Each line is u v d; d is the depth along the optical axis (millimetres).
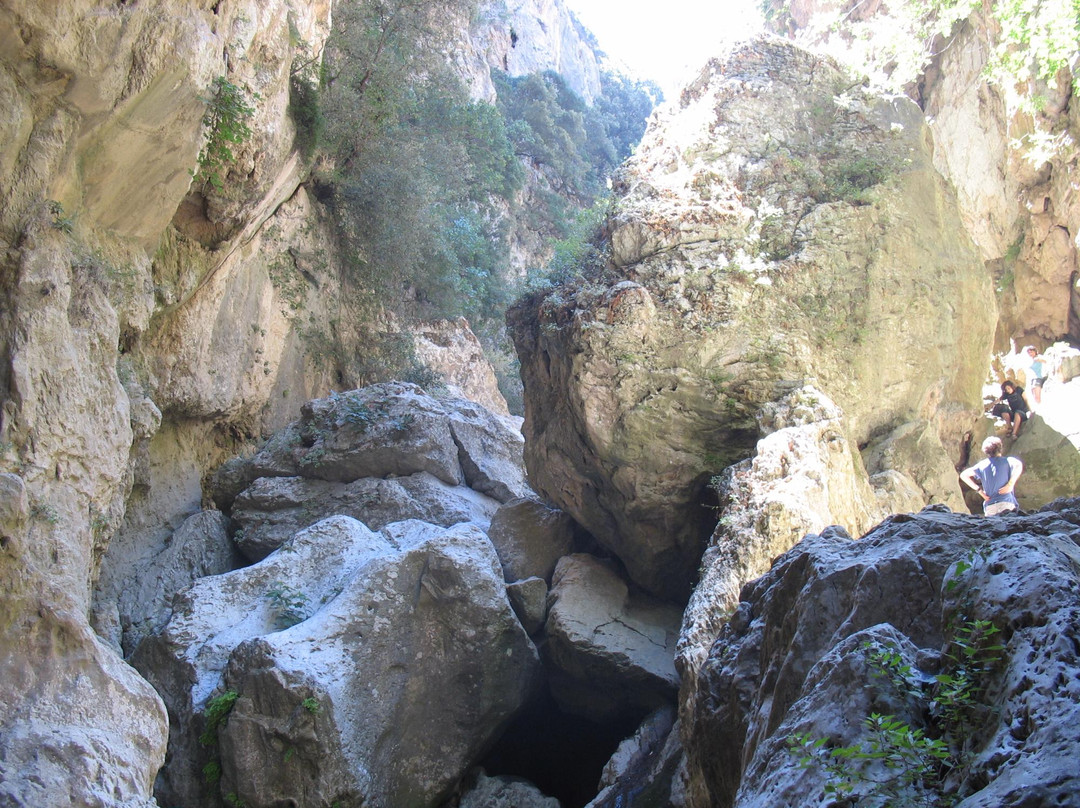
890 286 11102
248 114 9461
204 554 12727
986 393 13375
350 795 9086
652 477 10562
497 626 10375
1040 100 13156
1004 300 16047
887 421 10883
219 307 13156
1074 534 4016
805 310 10852
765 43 12680
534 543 12328
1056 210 14961
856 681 3350
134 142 8531
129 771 6754
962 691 3076
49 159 7746
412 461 13836
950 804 2758
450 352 20594
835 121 12211
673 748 8789
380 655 10039
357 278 17188
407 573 10492
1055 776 2422
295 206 15305
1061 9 11531
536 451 12227
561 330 11258
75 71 7633
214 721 9320
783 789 3178
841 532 5109
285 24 10914
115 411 8422
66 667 6840
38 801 6055
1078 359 13680
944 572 3918
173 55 8289
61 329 7809
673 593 11273
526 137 33062
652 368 10625
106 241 8945
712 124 11992
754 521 8727
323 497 13445
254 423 15039
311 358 16188
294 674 9195
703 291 10898
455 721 10219
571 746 11516
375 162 16828
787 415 9859
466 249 22562
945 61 17000
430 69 20359
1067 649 2861
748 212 11391
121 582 11867
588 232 12625
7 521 6773
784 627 4520
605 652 10266
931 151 12414
